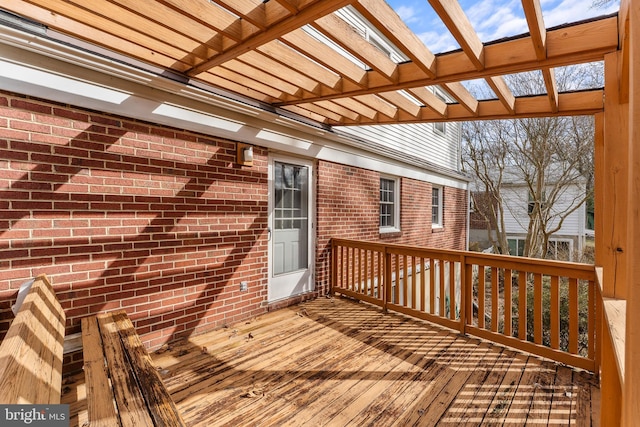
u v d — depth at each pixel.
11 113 2.33
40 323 1.76
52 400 1.33
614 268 2.07
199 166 3.46
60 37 2.42
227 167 3.73
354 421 2.14
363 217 5.95
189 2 1.96
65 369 2.60
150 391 1.59
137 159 2.99
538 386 2.58
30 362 1.35
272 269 4.37
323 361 2.95
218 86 3.46
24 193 2.39
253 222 4.04
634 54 0.97
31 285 2.23
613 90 2.12
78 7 1.98
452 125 10.27
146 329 3.08
